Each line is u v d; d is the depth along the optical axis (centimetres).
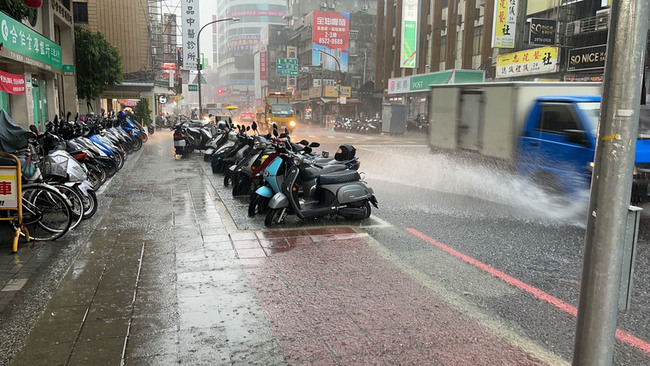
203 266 474
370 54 6550
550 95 887
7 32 1182
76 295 395
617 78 185
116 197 845
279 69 6612
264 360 298
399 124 3266
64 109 2284
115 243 550
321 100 5544
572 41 2247
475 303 396
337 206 659
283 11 13225
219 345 316
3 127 749
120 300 386
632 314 384
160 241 561
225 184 980
